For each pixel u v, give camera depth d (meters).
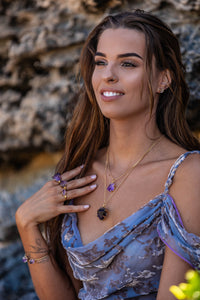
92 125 1.95
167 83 1.72
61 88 2.61
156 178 1.68
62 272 1.97
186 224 1.53
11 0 2.60
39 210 1.84
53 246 1.94
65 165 2.01
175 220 1.52
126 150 1.78
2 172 2.88
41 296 1.95
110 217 1.71
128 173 1.75
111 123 1.83
